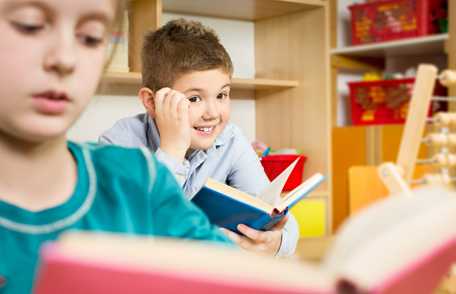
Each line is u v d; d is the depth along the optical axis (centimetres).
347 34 302
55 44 41
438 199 36
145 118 151
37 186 48
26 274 47
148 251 30
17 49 40
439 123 145
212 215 108
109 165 55
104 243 30
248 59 263
